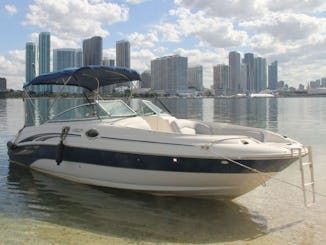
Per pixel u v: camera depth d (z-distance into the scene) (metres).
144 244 5.99
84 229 6.56
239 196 8.07
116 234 6.37
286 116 34.53
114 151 8.18
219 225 6.82
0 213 7.30
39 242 6.00
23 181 9.52
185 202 8.01
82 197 8.30
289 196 8.43
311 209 7.59
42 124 10.06
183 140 7.54
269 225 6.82
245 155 7.07
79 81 10.59
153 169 7.79
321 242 6.11
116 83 11.11
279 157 7.16
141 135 7.98
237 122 27.70
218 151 7.19
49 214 7.29
